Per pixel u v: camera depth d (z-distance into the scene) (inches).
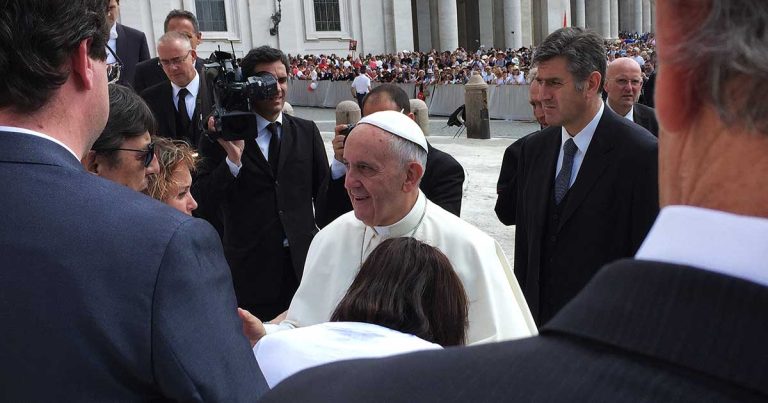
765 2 20.7
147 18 1218.6
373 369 26.9
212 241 52.6
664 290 21.1
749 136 21.3
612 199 132.7
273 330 112.6
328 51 1417.3
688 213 22.0
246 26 1325.0
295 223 165.8
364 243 118.4
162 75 219.1
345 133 157.6
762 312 19.2
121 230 49.1
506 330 108.5
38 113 52.7
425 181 162.7
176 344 47.8
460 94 943.0
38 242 47.9
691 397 19.4
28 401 47.5
